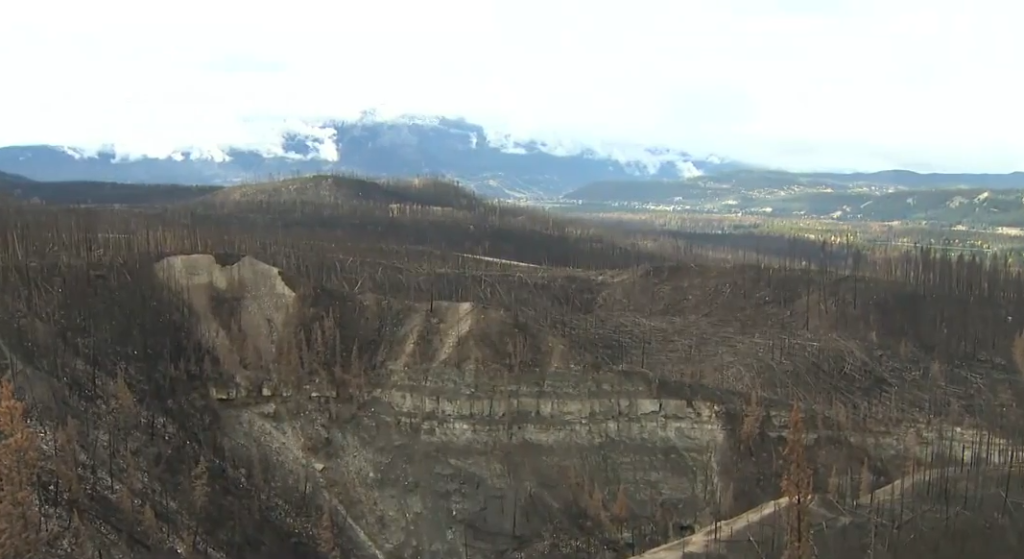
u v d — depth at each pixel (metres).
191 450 135.50
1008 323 199.50
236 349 153.50
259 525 129.62
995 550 118.69
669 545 123.06
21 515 101.31
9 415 103.19
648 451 147.62
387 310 164.88
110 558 110.62
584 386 152.38
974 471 142.12
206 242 189.88
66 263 155.00
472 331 157.75
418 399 149.75
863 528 120.81
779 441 151.00
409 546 136.00
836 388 171.00
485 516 139.25
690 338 182.88
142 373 142.50
